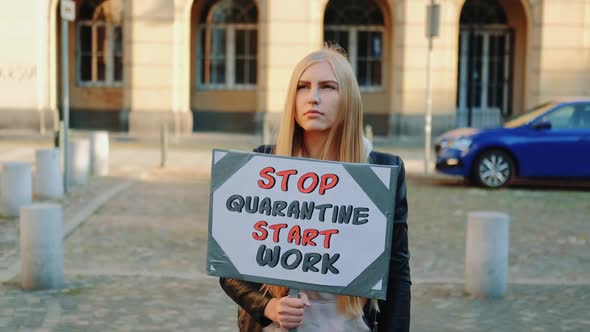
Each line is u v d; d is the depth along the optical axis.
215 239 2.89
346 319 2.88
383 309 2.89
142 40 24.33
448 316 6.79
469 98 26.50
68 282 7.71
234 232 2.88
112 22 26.64
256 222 2.86
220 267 2.88
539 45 24.30
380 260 2.79
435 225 11.29
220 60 26.58
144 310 6.79
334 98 2.85
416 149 23.23
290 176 2.84
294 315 2.78
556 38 24.27
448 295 7.49
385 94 26.19
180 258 8.92
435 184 15.98
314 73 2.86
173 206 12.52
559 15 24.22
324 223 2.82
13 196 11.39
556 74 24.36
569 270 8.72
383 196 2.78
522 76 26.28
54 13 24.69
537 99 24.42
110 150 21.16
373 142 23.94
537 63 24.38
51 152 13.06
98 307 6.86
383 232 2.79
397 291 2.87
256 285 2.99
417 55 24.22
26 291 7.35
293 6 24.14
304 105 2.87
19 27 24.36
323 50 2.91
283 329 2.85
